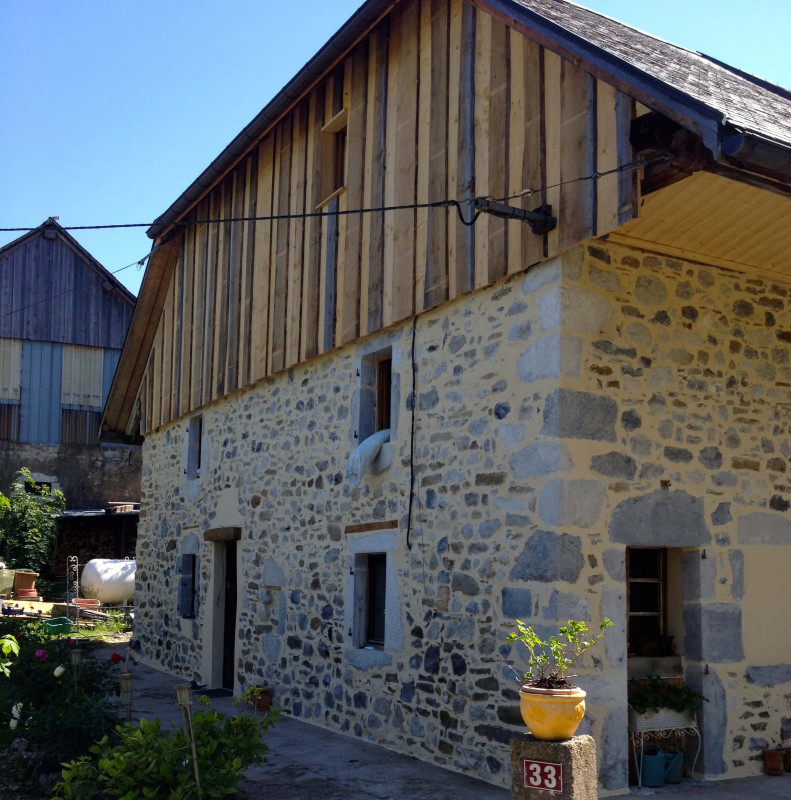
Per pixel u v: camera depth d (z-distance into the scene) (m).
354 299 7.47
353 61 7.91
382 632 7.00
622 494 5.51
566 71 5.45
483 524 5.85
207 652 9.59
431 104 6.78
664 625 5.96
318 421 7.96
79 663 6.89
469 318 6.20
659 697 5.54
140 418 12.73
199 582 10.05
